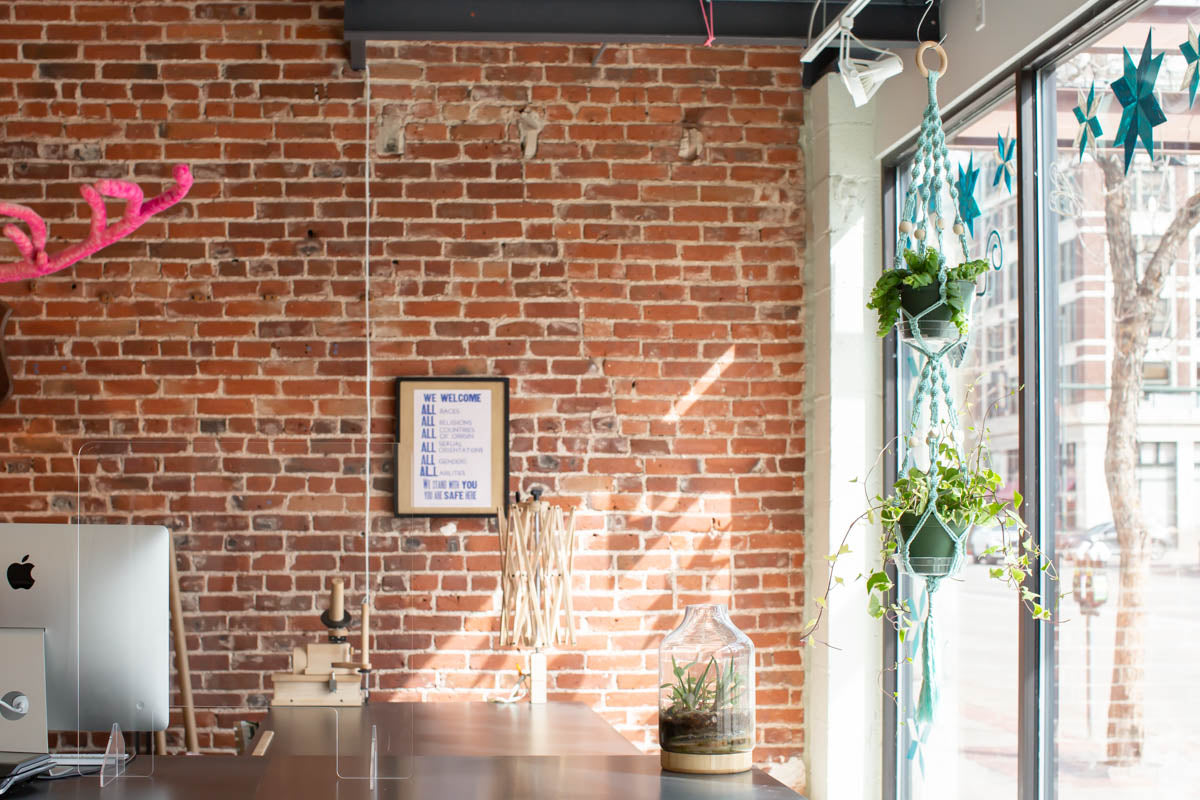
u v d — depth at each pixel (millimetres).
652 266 4398
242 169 4277
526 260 4355
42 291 4203
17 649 2609
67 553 2658
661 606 4344
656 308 4391
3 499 4152
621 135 4410
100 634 2652
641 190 4410
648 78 4434
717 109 4453
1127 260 2787
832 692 4215
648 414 4371
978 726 3520
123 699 2670
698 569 4367
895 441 4223
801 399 4438
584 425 4348
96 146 4246
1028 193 3246
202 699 3270
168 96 4270
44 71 4246
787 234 4457
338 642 3334
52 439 4176
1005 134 3449
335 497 3400
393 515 4246
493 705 3941
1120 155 2834
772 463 4418
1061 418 3104
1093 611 2912
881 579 2633
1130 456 2754
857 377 4273
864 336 4285
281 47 4312
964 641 3625
